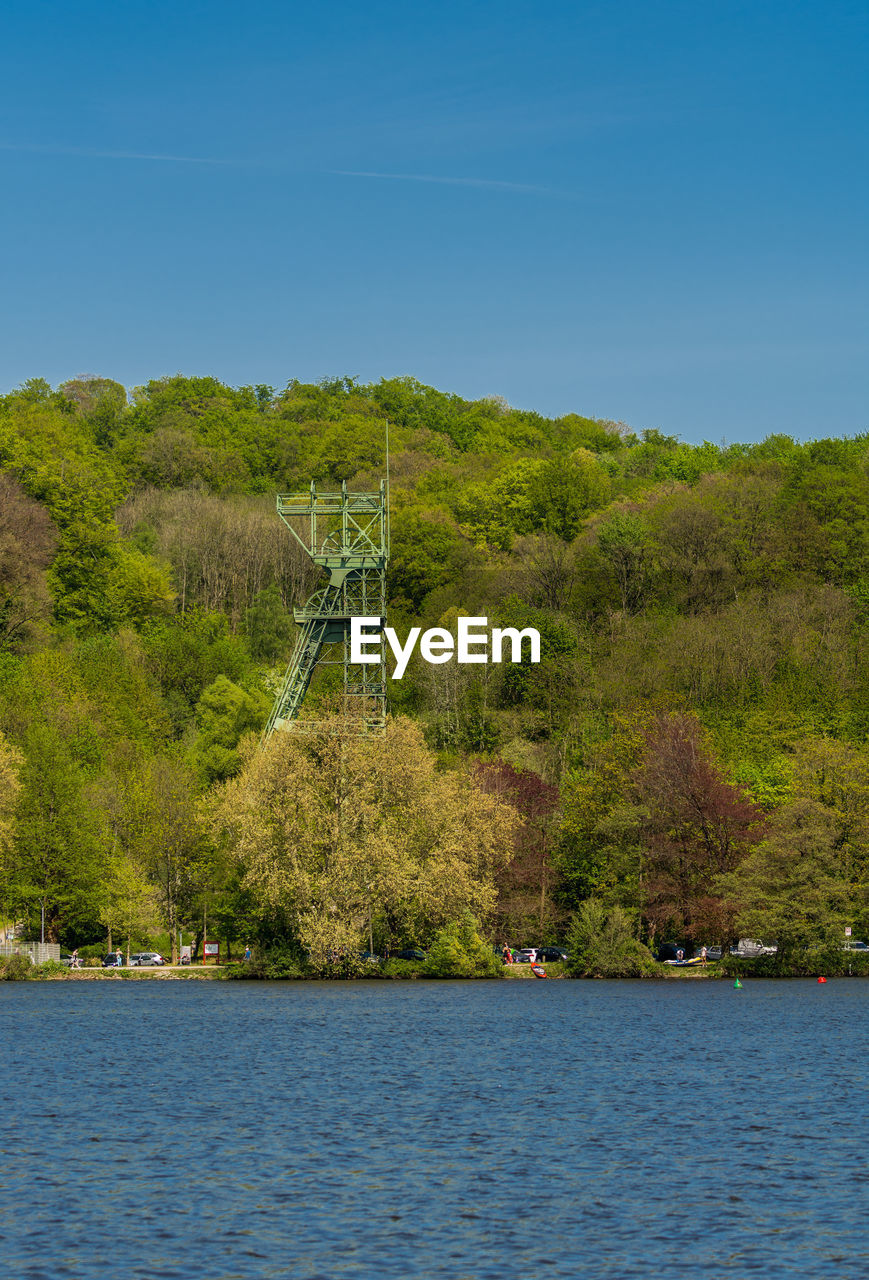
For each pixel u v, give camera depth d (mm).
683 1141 42219
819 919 98438
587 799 112188
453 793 101750
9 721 127562
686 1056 60094
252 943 105000
